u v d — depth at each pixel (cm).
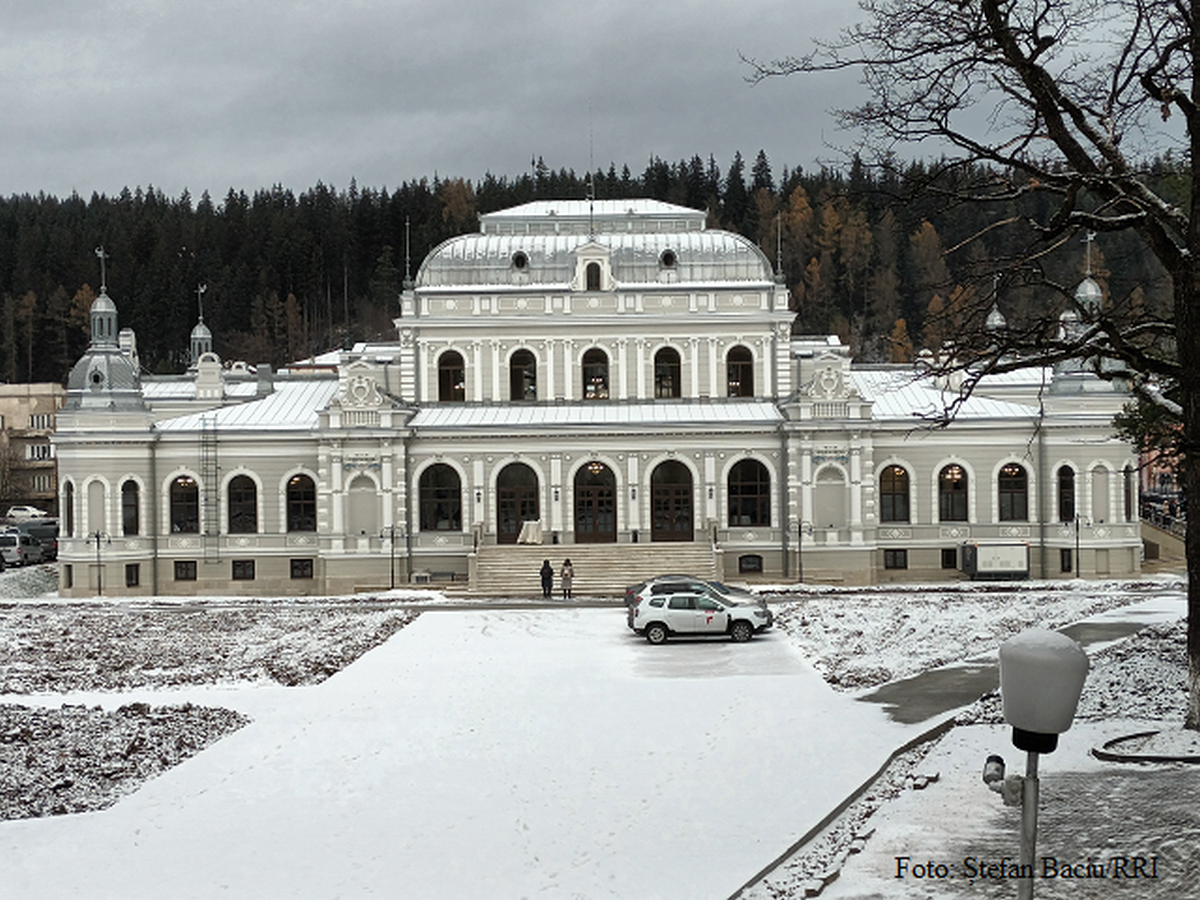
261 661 4616
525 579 7538
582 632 5478
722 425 7962
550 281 8444
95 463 7906
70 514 8162
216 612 6456
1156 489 13175
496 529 8038
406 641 5197
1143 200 2656
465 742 3195
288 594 8062
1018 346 2842
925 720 3256
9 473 14838
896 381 8662
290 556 8075
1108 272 3578
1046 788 2442
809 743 3055
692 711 3544
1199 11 2514
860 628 5156
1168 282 3372
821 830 2398
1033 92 2633
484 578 7538
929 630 4944
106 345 8144
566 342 8338
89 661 4638
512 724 3412
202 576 8056
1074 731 2873
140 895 2106
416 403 8362
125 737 3269
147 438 7981
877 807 2469
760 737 3156
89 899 2091
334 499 7912
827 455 7869
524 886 2111
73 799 2709
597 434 7975
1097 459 7831
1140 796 2325
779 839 2311
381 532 7931
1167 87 2581
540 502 8012
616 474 8019
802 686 3875
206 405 9931
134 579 7994
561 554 7631
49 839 2419
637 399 8325
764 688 3869
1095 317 2777
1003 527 7994
